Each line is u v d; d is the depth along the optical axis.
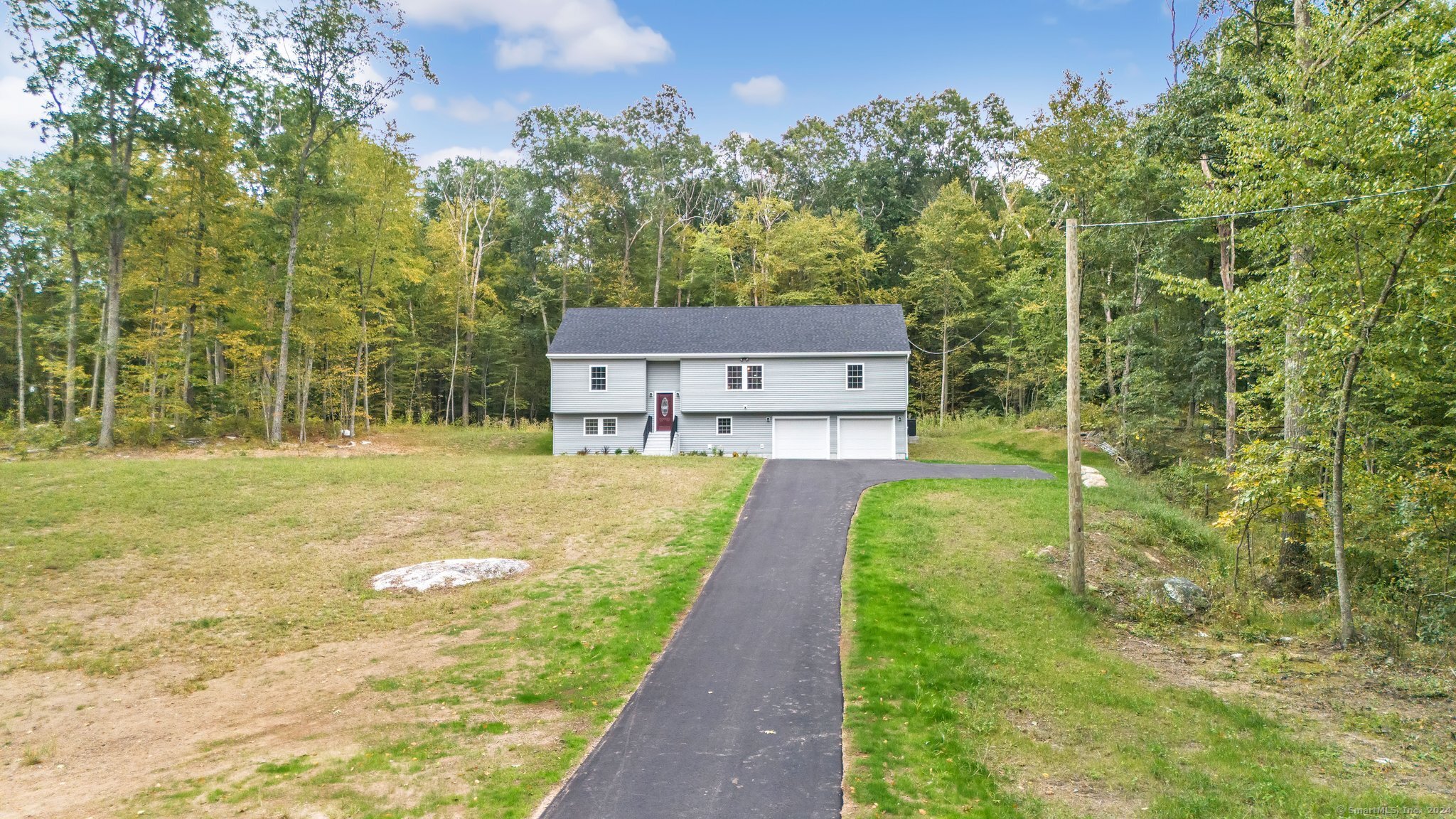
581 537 18.58
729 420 34.84
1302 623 14.59
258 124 29.72
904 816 7.63
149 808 7.47
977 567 15.90
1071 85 30.98
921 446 36.72
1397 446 15.74
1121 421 32.00
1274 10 20.73
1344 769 8.77
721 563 16.64
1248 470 14.82
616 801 7.87
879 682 10.94
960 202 50.81
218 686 10.91
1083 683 11.09
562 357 35.03
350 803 7.64
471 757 8.70
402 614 13.82
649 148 53.28
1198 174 18.95
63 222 29.64
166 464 24.09
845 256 53.12
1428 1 12.01
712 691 10.73
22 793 7.86
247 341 35.34
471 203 54.34
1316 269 13.20
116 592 14.48
